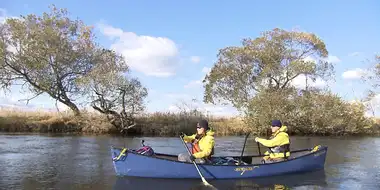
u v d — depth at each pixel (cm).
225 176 959
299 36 2950
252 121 2547
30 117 2519
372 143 2064
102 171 1072
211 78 2995
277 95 2555
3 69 2567
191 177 940
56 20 2634
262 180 977
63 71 2617
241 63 2975
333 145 1948
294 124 2591
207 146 952
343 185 957
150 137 2259
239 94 2842
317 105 2620
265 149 1702
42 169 1096
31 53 2550
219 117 2856
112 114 2438
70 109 2606
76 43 2697
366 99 2900
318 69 2814
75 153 1434
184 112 2688
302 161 1087
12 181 938
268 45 2989
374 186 952
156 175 941
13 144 1681
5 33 2534
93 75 2367
